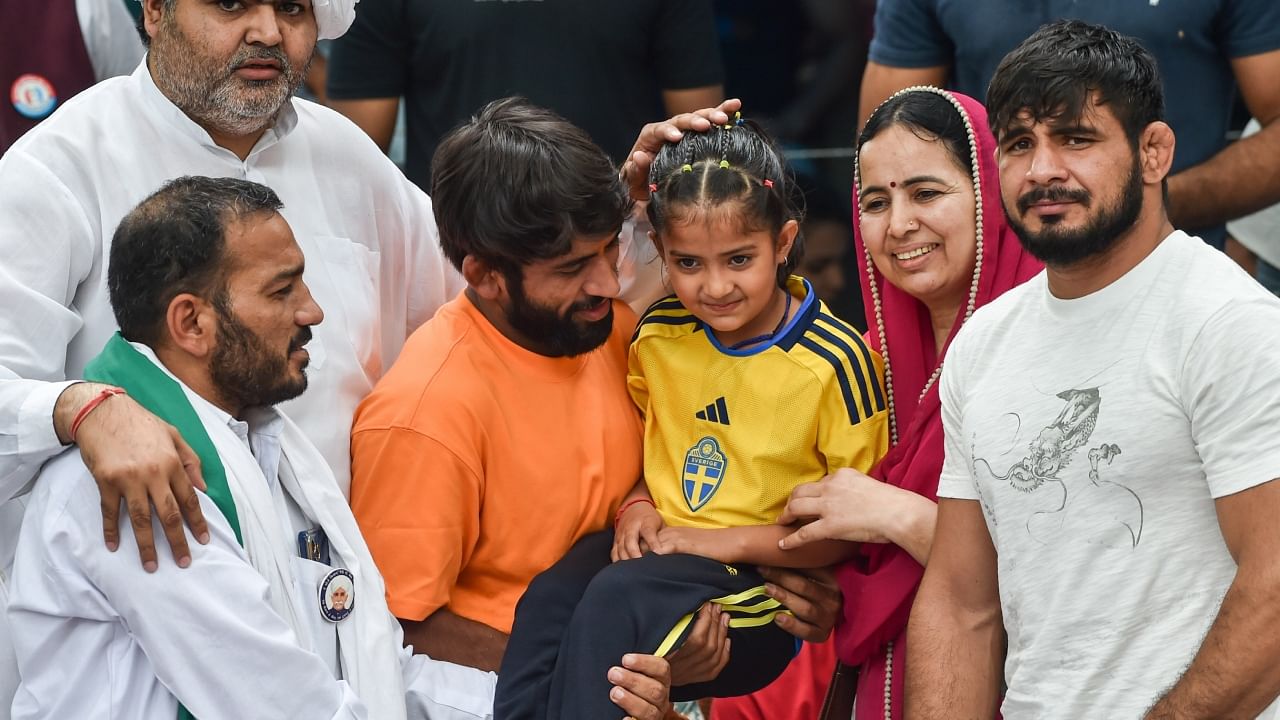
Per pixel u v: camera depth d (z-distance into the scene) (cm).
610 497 495
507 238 453
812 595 486
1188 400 369
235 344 413
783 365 482
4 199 461
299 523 443
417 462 465
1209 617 370
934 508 460
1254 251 783
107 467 386
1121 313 385
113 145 481
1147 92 379
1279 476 353
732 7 824
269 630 394
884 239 472
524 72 693
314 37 493
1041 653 391
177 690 388
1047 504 390
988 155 464
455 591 485
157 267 407
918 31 661
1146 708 372
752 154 470
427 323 496
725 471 486
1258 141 622
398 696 434
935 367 481
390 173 544
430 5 694
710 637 459
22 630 399
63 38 727
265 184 503
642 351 506
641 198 518
